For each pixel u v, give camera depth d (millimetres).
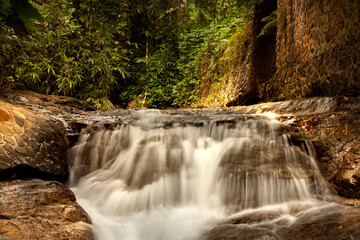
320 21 4777
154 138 4055
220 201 3146
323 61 4695
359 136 3174
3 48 5441
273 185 3039
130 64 11531
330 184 2943
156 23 11422
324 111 3918
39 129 3543
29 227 2090
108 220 2963
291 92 5789
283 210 2723
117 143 4074
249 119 4094
